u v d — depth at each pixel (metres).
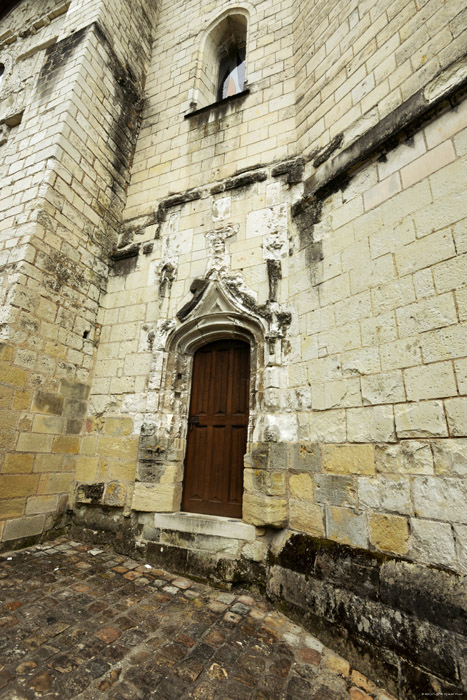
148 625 2.79
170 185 6.05
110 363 5.36
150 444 4.51
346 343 3.53
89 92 5.84
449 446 2.60
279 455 3.77
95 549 4.39
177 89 6.97
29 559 3.90
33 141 5.45
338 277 3.79
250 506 3.79
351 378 3.40
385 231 3.44
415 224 3.20
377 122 3.87
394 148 3.58
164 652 2.46
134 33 7.31
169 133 6.55
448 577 2.38
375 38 4.19
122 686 2.11
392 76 3.84
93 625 2.71
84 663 2.27
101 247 5.82
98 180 5.87
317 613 2.87
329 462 3.39
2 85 7.21
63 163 5.21
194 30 7.45
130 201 6.38
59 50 6.18
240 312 4.52
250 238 4.86
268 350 4.16
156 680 2.18
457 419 2.59
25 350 4.45
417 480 2.73
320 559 3.08
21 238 4.70
